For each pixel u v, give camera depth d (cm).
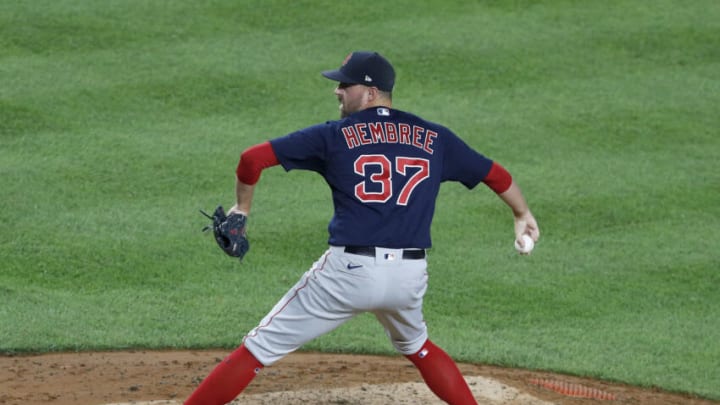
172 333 2841
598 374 2697
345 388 2153
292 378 2362
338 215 1739
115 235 3506
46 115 4381
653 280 3441
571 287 3362
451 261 3503
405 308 1770
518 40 5459
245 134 4369
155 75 4825
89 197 3772
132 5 5547
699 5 6044
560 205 3953
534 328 3055
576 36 5556
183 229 3588
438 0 5906
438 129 1812
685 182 4200
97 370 2422
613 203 3991
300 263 3419
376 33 5422
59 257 3325
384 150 1747
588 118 4722
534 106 4809
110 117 4434
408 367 2584
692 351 2928
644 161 4378
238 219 1741
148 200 3788
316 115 4584
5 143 4141
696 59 5409
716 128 4706
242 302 3112
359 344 2855
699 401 2555
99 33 5203
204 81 4803
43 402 2072
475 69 5128
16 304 2973
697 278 3462
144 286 3197
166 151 4169
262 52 5141
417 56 5197
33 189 3784
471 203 3988
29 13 5334
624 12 5894
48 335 2750
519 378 2556
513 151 4384
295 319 1755
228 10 5581
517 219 1920
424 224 1753
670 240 3738
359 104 1797
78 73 4791
